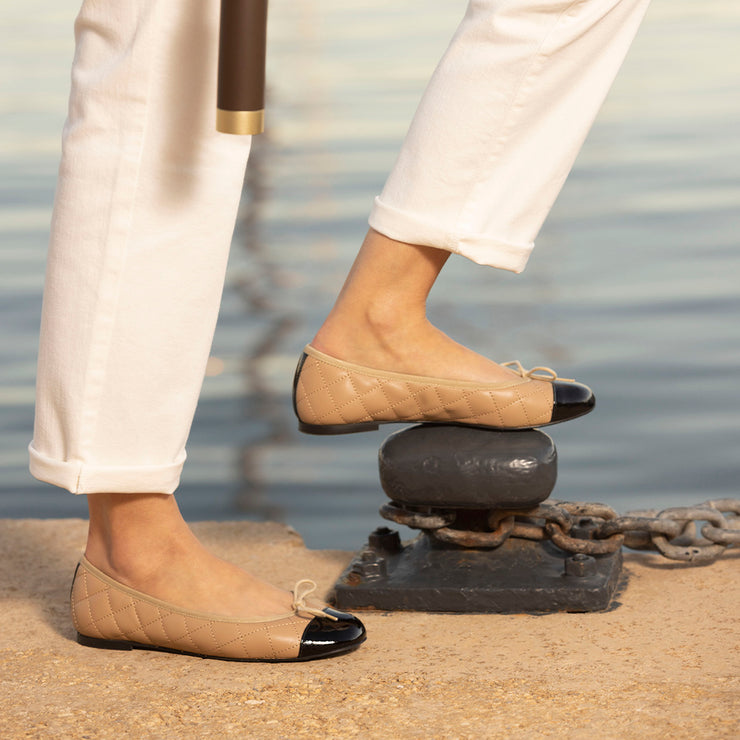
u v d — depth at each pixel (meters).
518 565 2.20
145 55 1.67
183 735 1.61
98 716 1.68
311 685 1.78
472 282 5.73
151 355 1.76
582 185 7.40
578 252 6.06
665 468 3.89
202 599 1.90
